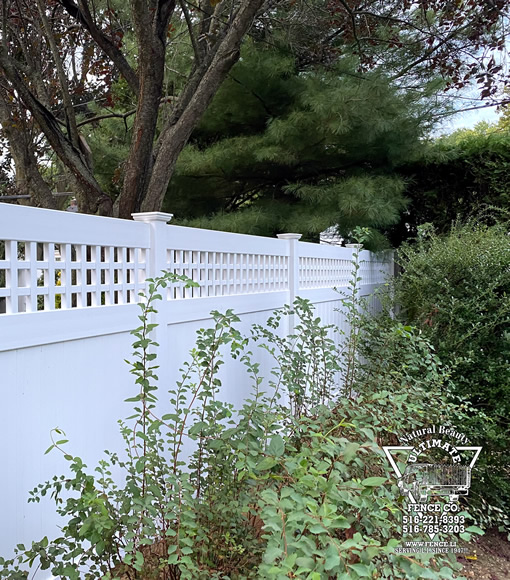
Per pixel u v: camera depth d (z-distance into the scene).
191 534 1.74
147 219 2.86
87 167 4.90
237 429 2.18
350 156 8.12
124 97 7.33
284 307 4.09
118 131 8.55
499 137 8.50
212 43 5.22
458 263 3.96
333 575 1.44
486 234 4.54
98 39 4.95
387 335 3.68
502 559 3.13
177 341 3.05
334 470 1.77
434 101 8.03
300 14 6.79
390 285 5.04
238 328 3.72
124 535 1.82
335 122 7.01
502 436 3.38
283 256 4.52
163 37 4.63
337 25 7.01
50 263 2.22
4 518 1.96
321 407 2.68
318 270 5.34
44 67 5.54
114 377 2.59
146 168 4.70
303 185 7.71
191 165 7.98
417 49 7.87
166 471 2.12
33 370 2.11
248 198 9.06
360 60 7.27
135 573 1.93
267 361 4.11
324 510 1.44
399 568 1.49
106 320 2.51
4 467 1.97
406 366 3.34
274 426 2.34
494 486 3.44
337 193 7.29
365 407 2.70
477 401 3.66
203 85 4.58
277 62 7.58
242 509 1.86
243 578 1.80
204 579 1.73
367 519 1.82
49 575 2.17
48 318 2.16
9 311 2.02
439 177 8.86
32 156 4.96
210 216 8.60
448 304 3.83
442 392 3.24
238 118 8.35
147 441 2.34
